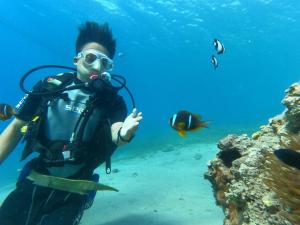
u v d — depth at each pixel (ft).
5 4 85.76
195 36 100.37
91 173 11.30
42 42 119.85
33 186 11.00
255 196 7.20
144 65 162.50
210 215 13.94
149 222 14.01
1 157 11.93
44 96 11.51
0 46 181.88
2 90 315.37
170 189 18.66
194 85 274.36
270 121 9.61
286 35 97.04
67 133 11.02
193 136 48.39
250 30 92.17
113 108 11.60
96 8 80.53
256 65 158.92
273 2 74.54
